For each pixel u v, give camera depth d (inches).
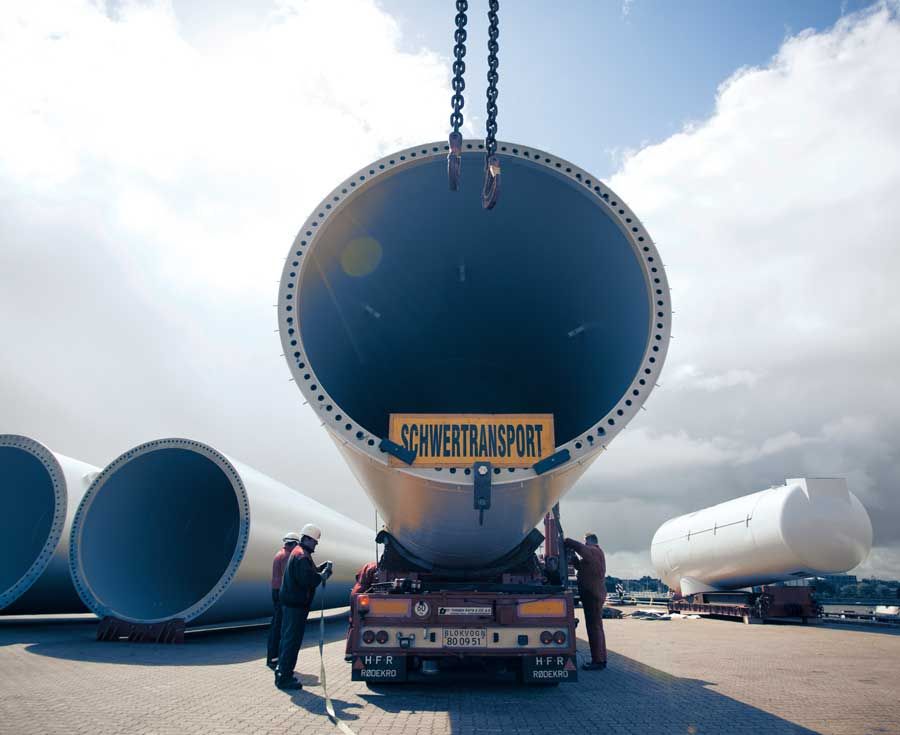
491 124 213.8
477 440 199.5
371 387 308.8
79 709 208.7
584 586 326.6
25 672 287.6
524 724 193.9
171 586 525.0
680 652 416.8
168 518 541.3
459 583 273.0
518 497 207.3
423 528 236.8
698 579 957.8
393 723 193.6
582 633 576.4
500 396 328.2
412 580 274.5
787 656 396.2
